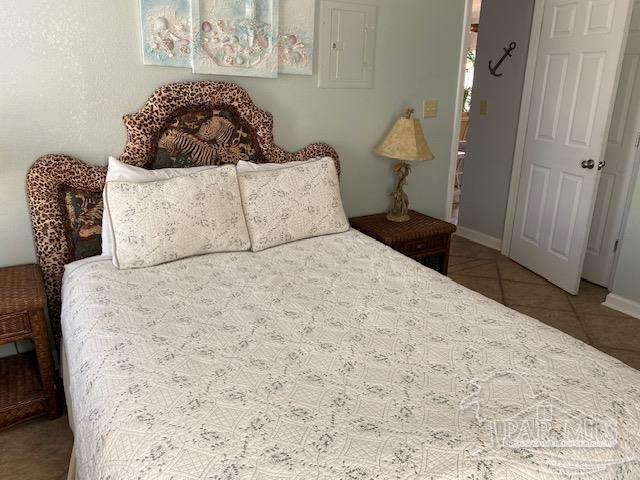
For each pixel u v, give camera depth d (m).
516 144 3.72
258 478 0.95
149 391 1.21
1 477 1.71
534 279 3.52
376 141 2.97
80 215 2.14
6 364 2.11
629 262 2.97
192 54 2.24
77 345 1.48
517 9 3.62
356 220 2.93
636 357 2.56
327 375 1.30
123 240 1.94
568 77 3.15
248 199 2.24
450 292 1.82
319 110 2.70
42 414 1.94
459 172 6.02
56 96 2.03
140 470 0.98
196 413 1.13
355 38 2.69
